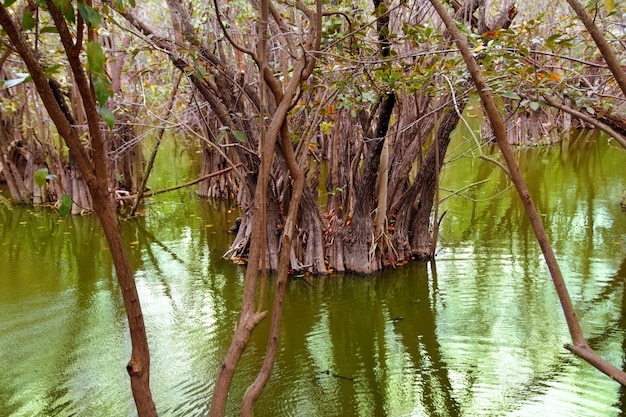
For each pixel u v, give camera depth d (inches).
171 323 235.6
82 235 384.8
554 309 237.6
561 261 296.2
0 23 74.0
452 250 324.5
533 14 452.8
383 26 182.4
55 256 337.4
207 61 238.4
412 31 172.4
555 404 167.9
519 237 345.1
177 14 255.1
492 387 179.2
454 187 496.1
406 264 304.8
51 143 463.5
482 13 238.8
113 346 216.4
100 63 74.3
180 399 176.2
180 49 205.2
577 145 729.0
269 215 295.9
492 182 512.7
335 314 243.6
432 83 205.3
